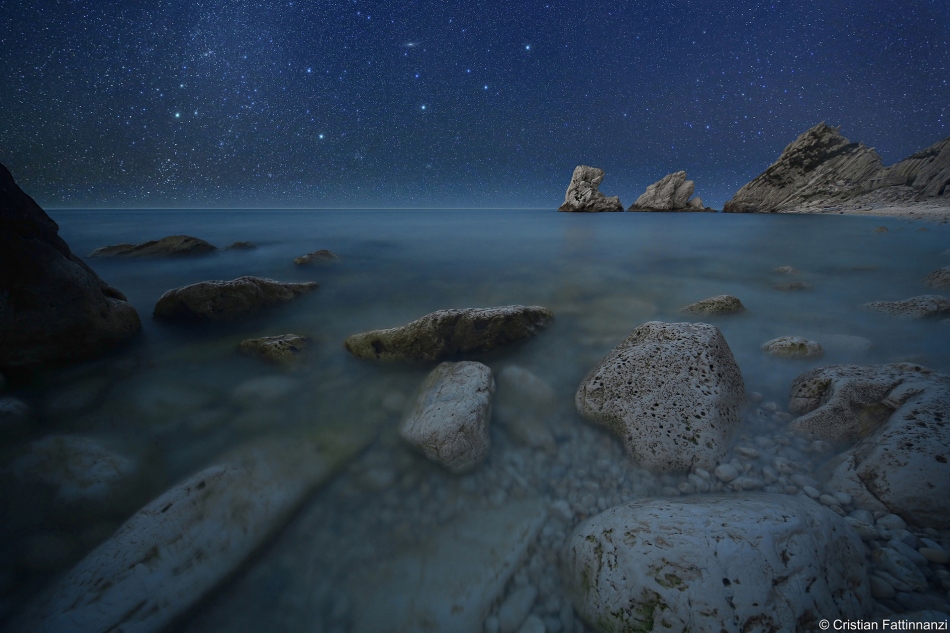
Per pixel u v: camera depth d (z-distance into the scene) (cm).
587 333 556
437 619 190
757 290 805
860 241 1521
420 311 700
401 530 238
